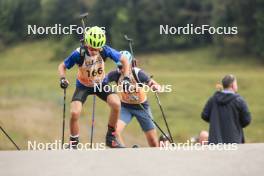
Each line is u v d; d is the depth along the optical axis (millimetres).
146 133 28641
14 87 171000
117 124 26531
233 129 24094
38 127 85125
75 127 23969
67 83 23984
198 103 141625
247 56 191250
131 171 16219
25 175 15977
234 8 184250
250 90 154750
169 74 178000
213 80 167750
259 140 100625
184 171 16172
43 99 128250
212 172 16047
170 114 128875
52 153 18344
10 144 69938
